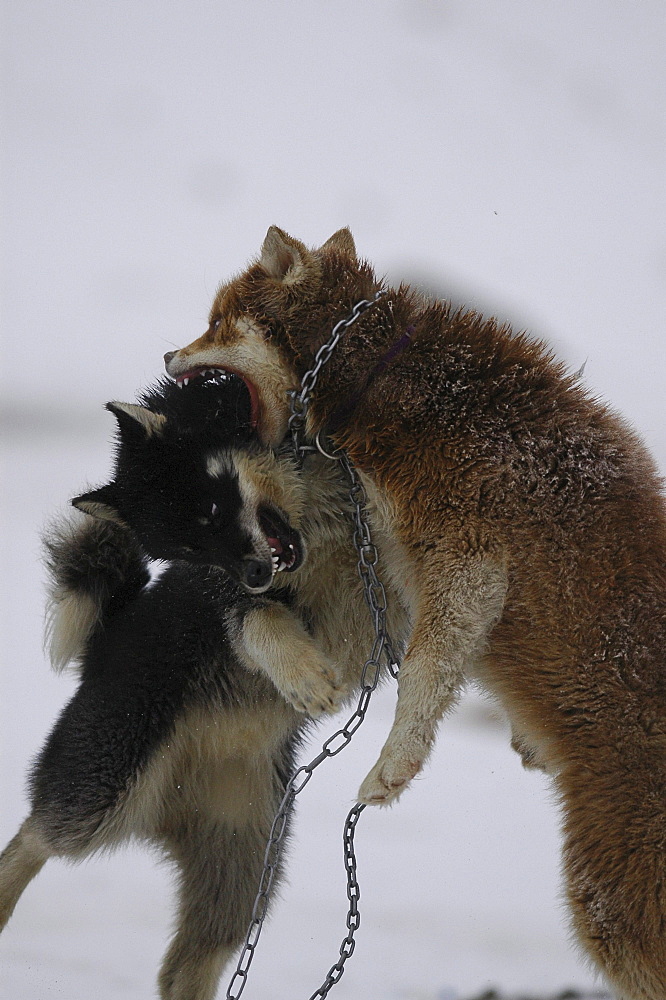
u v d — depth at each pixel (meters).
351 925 7.99
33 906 10.95
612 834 7.39
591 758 7.55
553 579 7.80
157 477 9.48
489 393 8.35
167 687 9.74
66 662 10.45
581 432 8.24
